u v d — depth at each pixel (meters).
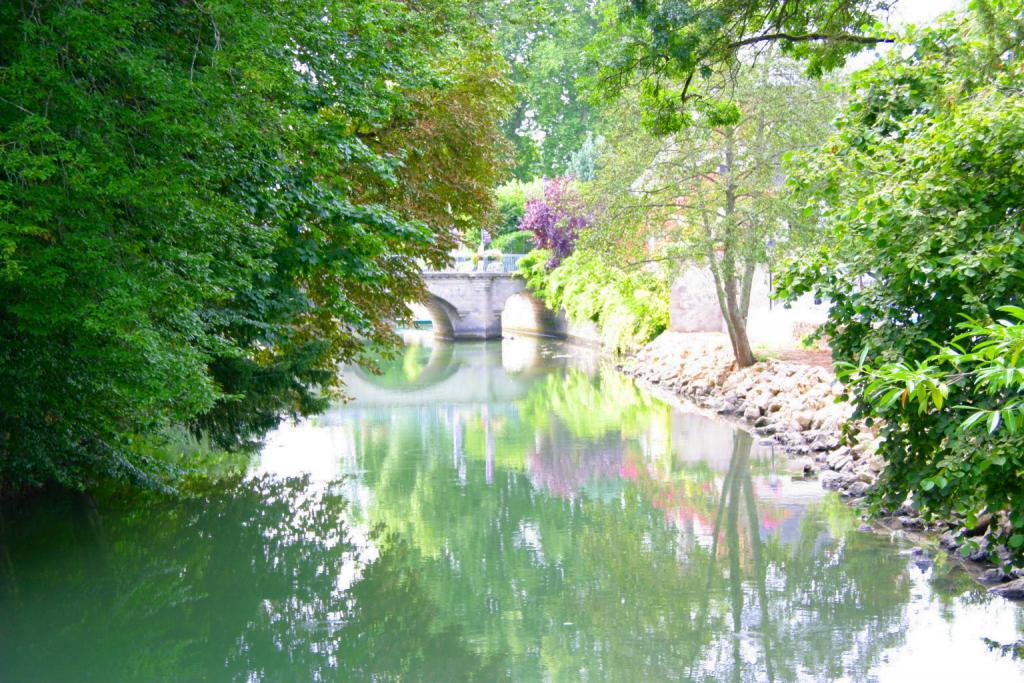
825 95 23.06
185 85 7.75
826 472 16.56
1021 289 7.86
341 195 12.02
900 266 8.21
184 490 16.56
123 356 8.44
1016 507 7.48
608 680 8.78
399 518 14.89
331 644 9.87
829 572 11.41
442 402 28.69
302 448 20.81
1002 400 7.18
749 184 24.48
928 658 8.82
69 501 15.37
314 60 10.33
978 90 9.19
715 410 25.00
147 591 11.55
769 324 30.94
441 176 17.22
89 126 7.64
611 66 13.17
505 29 13.99
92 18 7.21
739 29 13.21
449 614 10.72
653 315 37.59
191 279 8.98
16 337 9.71
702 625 10.07
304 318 17.08
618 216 25.12
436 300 53.59
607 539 13.53
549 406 27.20
